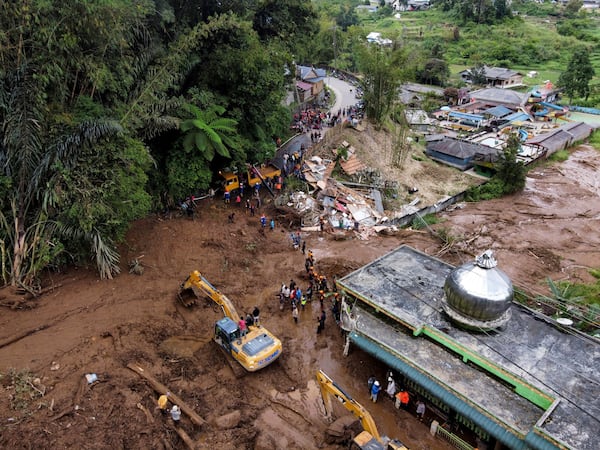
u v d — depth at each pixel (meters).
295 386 24.89
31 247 27.91
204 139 37.31
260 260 35.47
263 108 44.84
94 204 27.48
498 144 65.44
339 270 34.50
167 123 34.75
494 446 21.06
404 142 59.78
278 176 46.19
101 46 30.14
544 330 24.47
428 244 40.66
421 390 23.75
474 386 21.86
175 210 39.84
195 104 39.53
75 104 30.03
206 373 25.00
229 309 25.86
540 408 20.75
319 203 43.91
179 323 28.16
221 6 44.38
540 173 61.88
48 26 26.44
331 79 90.88
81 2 26.78
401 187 53.22
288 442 21.61
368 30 130.88
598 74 109.19
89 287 29.56
